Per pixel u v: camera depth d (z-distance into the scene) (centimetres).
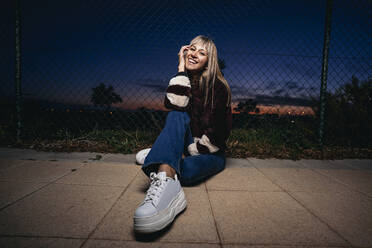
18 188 135
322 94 280
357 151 275
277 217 106
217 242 85
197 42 159
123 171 176
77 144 273
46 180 151
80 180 152
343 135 315
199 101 163
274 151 262
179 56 161
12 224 94
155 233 90
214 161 157
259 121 341
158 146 119
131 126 319
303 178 169
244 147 273
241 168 195
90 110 314
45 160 205
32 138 288
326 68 277
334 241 87
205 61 160
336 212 112
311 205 120
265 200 126
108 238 86
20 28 276
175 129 129
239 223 100
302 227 97
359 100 325
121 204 116
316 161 230
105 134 306
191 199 126
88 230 91
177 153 120
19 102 277
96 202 118
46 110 317
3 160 202
